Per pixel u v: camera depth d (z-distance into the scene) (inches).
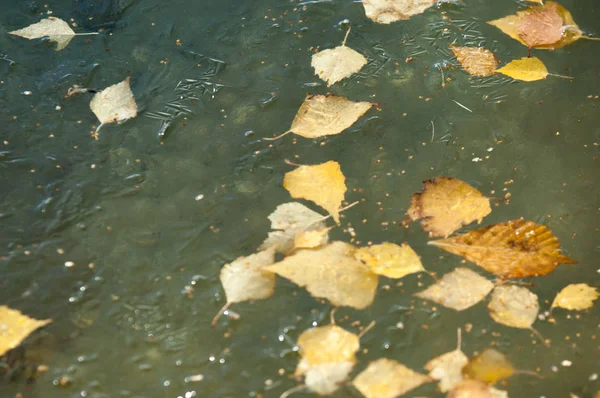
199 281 44.6
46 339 43.9
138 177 46.3
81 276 44.8
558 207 45.7
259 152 46.8
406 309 44.2
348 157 46.6
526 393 43.2
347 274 44.5
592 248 45.1
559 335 43.9
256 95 47.9
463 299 44.3
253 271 44.6
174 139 47.0
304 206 45.6
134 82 48.3
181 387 43.3
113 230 45.5
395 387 43.2
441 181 45.9
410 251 44.8
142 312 44.3
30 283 44.7
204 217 45.6
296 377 43.3
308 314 44.1
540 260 44.8
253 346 43.8
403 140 46.9
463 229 45.3
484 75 48.3
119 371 43.5
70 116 47.5
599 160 46.5
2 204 45.9
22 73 48.4
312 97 47.6
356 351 43.6
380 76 48.3
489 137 47.0
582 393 43.2
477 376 43.4
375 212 45.6
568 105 47.6
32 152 46.8
